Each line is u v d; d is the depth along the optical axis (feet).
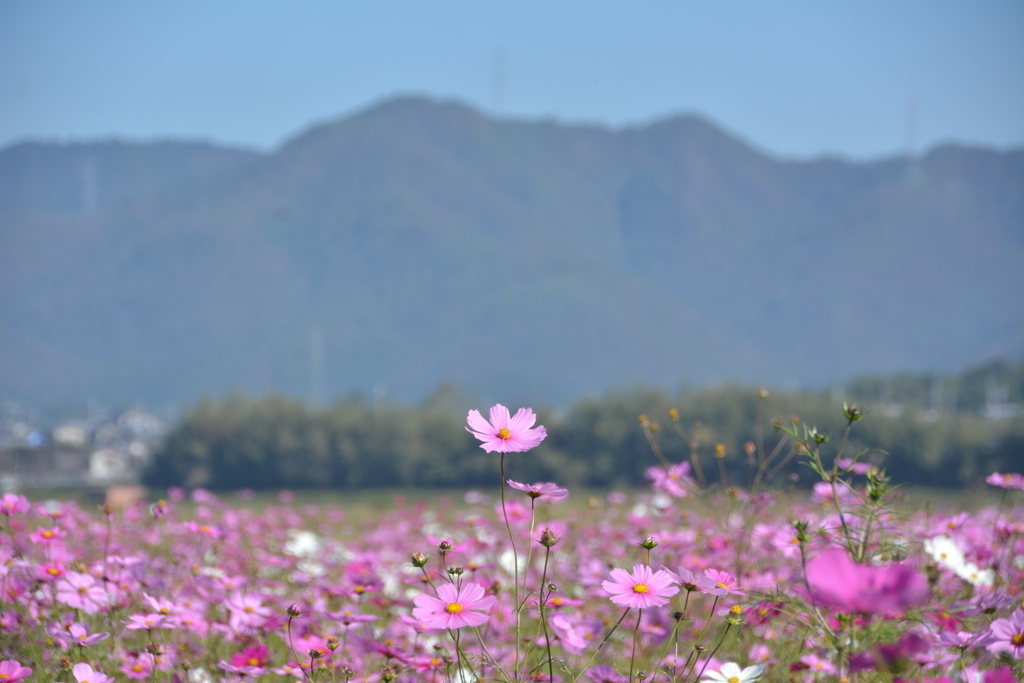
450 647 9.45
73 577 9.92
